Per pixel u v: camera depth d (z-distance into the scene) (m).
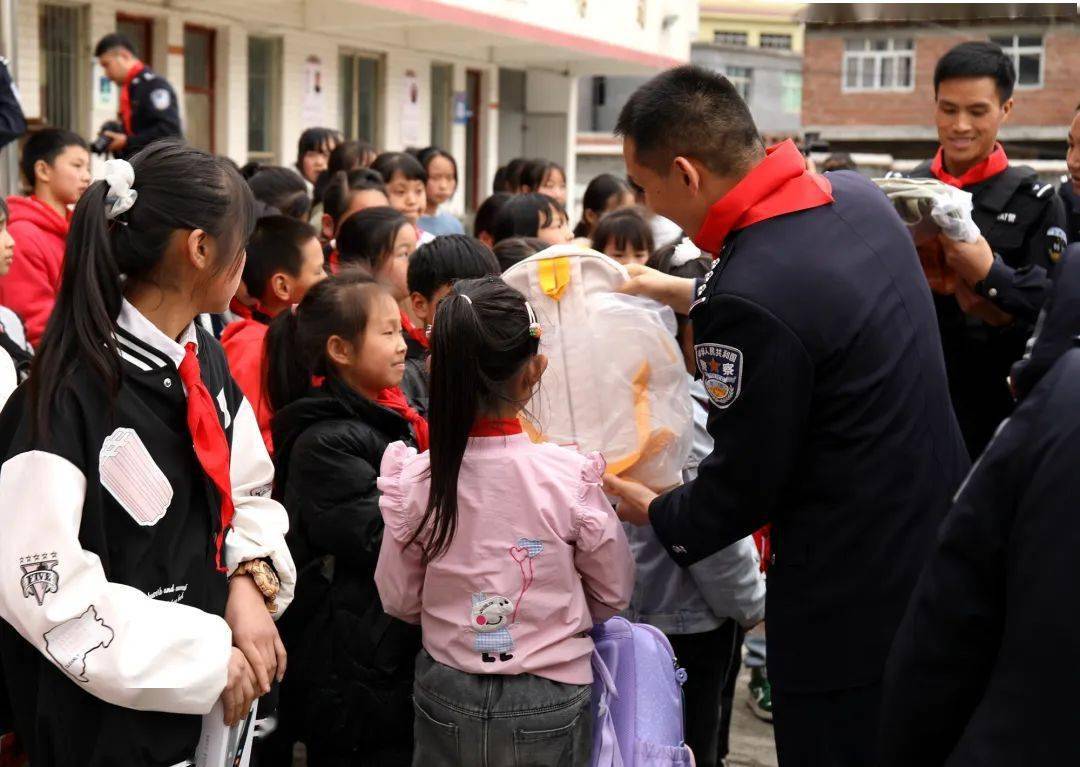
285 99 11.29
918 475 2.15
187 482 1.90
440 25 11.95
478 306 2.21
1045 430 1.52
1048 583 1.47
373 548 2.63
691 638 2.96
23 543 1.73
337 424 2.71
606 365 2.46
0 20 4.92
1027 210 3.41
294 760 3.72
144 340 1.87
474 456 2.27
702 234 2.27
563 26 14.84
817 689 2.20
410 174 5.74
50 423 1.77
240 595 1.99
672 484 2.52
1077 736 1.45
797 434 2.14
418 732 2.35
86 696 1.80
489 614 2.24
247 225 1.94
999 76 3.44
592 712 2.37
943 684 1.58
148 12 9.42
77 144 4.84
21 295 4.47
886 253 2.21
